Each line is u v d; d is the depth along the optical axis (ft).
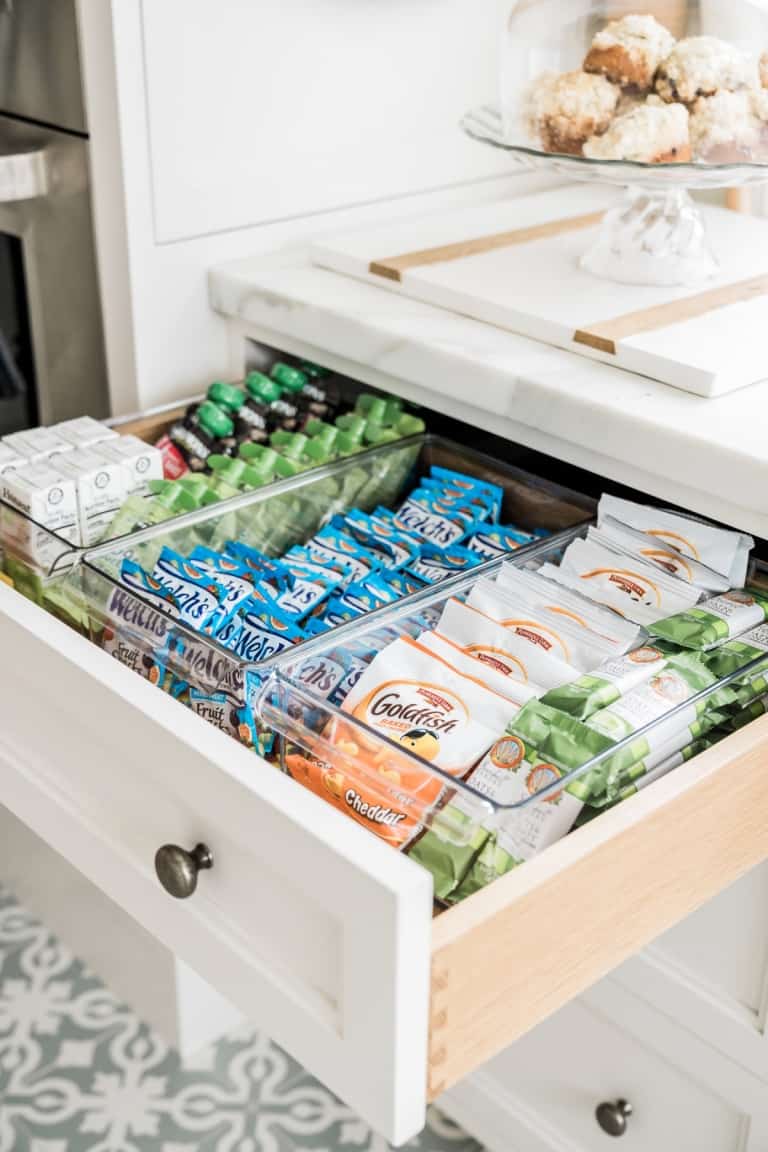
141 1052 4.45
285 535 3.43
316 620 3.00
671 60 2.98
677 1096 3.54
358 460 3.49
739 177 3.09
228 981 2.40
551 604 2.91
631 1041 3.58
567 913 2.15
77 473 3.21
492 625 2.83
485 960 2.03
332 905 2.00
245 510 3.30
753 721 2.50
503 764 2.45
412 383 3.47
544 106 3.10
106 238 3.76
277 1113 4.25
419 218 4.21
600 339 3.17
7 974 4.75
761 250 3.84
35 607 2.64
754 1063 3.26
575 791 2.35
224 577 3.02
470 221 4.17
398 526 3.38
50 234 3.94
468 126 3.63
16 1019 4.56
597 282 3.56
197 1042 4.43
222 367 4.10
